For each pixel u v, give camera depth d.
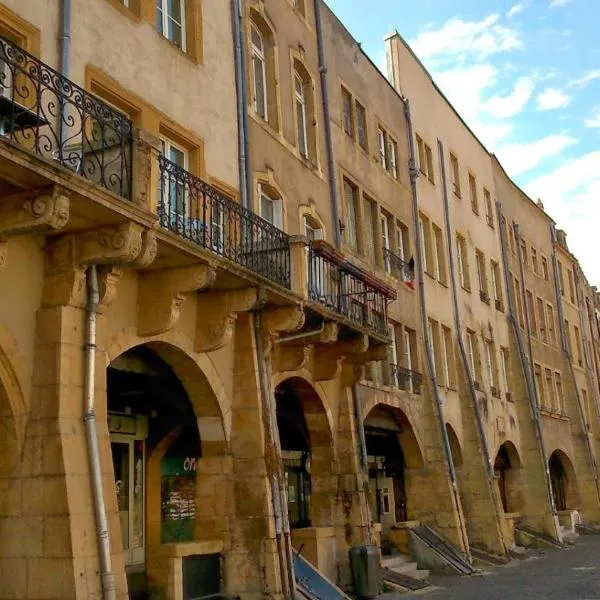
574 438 37.78
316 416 15.52
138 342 9.95
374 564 14.88
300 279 12.33
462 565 20.08
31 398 8.09
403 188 23.09
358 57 21.34
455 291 25.97
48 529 7.69
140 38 11.45
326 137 18.06
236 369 12.08
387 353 16.03
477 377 27.42
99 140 8.78
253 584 11.15
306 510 18.67
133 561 12.90
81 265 8.37
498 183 34.53
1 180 7.23
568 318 42.12
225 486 11.61
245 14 15.08
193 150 12.42
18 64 8.26
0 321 7.86
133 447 13.37
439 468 21.59
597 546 29.00
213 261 9.93
